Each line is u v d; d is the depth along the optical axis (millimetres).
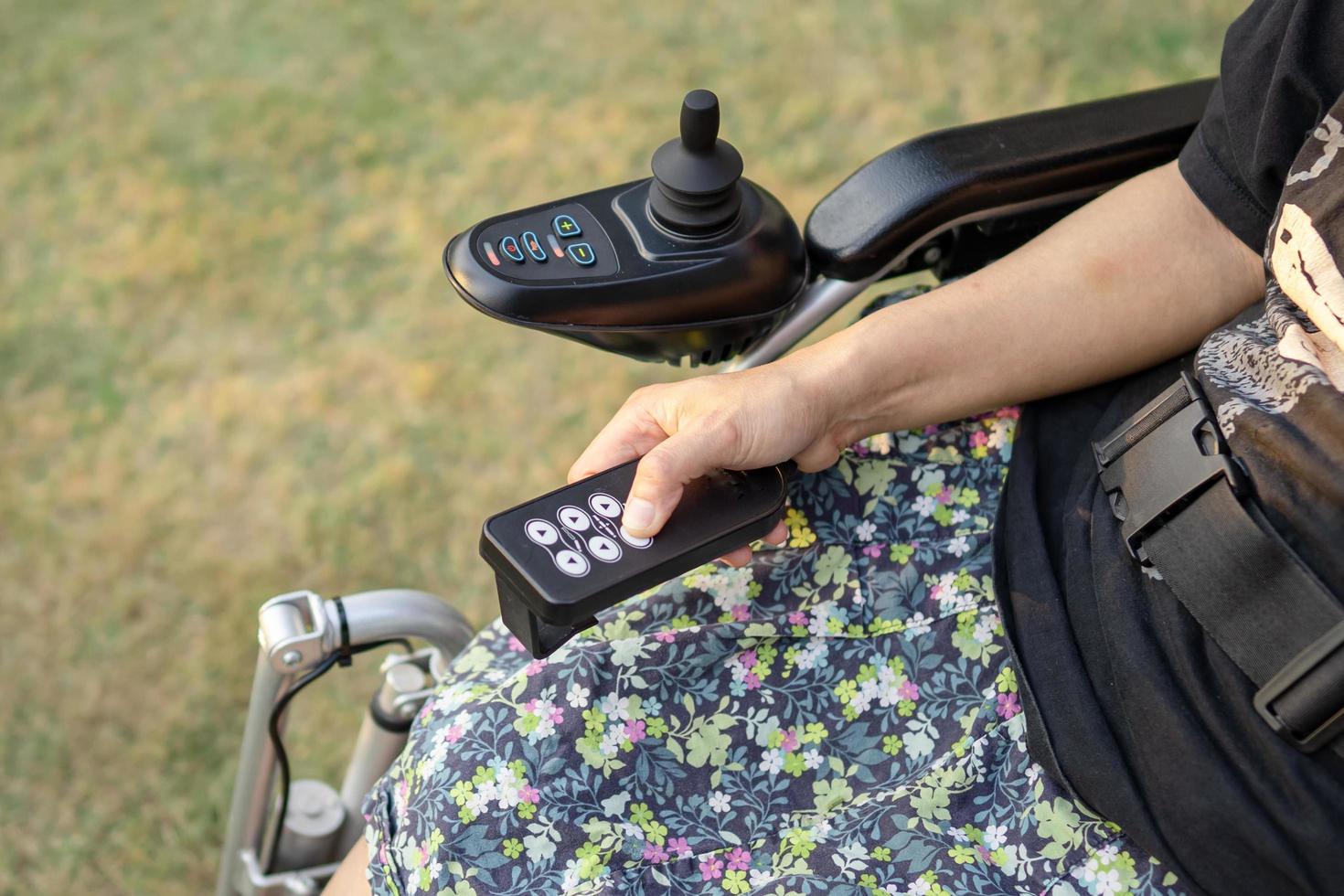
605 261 865
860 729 858
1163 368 914
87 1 2736
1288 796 725
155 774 1629
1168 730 756
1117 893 790
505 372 2043
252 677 1712
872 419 892
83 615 1773
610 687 843
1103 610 809
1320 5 793
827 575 889
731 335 909
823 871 797
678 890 800
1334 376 754
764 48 2549
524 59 2564
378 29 2641
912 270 1012
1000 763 836
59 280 2188
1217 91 883
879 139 2359
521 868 803
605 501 818
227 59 2590
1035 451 913
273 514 1877
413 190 2320
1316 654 703
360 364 2059
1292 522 725
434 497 1889
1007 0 2611
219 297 2156
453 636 1024
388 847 831
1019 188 929
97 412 2004
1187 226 898
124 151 2406
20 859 1560
